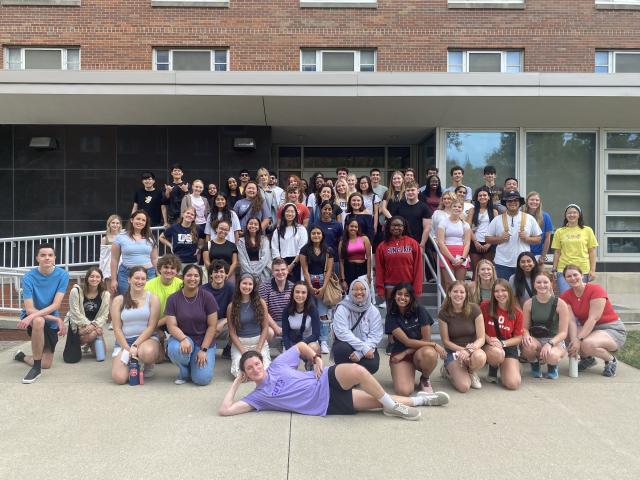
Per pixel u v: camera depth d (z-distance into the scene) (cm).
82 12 1240
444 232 757
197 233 793
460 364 532
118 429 422
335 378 451
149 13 1245
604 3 1270
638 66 1290
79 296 633
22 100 1047
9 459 367
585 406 484
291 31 1254
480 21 1264
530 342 564
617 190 1183
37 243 1152
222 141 1158
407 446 389
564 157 1181
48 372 593
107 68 1241
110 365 624
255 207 818
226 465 357
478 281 604
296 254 727
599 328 594
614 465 360
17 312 874
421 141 1338
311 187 942
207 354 548
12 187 1151
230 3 1251
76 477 341
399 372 520
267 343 606
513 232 731
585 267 741
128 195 1154
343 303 540
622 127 1170
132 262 693
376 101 1064
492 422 441
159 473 346
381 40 1259
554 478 340
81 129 1155
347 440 400
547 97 1053
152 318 566
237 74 1030
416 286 667
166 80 1025
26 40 1237
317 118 1131
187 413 460
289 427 426
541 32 1267
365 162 1395
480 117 1128
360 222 764
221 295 605
